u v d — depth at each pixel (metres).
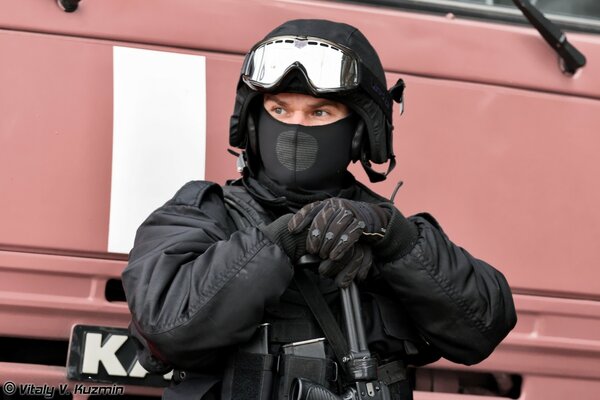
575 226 6.21
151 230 4.25
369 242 4.13
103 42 5.65
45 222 5.46
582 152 6.27
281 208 4.42
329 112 4.43
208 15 5.81
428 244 4.27
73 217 5.48
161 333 3.94
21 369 5.38
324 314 4.12
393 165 4.71
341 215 3.96
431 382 6.08
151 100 5.64
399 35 6.08
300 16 5.95
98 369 5.41
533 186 6.17
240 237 4.02
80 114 5.56
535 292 6.13
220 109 5.77
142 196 5.56
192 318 3.90
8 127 5.48
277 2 5.93
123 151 5.57
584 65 6.27
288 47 4.37
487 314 4.32
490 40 6.20
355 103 4.43
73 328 5.42
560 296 6.16
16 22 5.56
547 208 6.18
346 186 4.70
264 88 4.33
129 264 4.18
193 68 5.74
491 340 4.35
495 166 6.13
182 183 5.62
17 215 5.43
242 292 3.91
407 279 4.19
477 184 6.09
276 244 4.00
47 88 5.55
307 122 4.42
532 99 6.22
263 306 3.93
